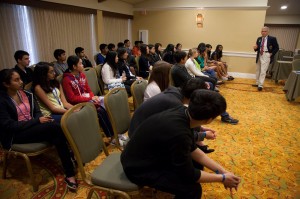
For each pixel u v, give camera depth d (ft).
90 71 10.00
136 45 19.24
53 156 7.34
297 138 9.07
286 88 14.66
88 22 17.13
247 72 20.95
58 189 5.79
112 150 7.38
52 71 6.96
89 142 4.82
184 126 3.33
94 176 4.26
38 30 13.07
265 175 6.66
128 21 22.97
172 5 21.63
